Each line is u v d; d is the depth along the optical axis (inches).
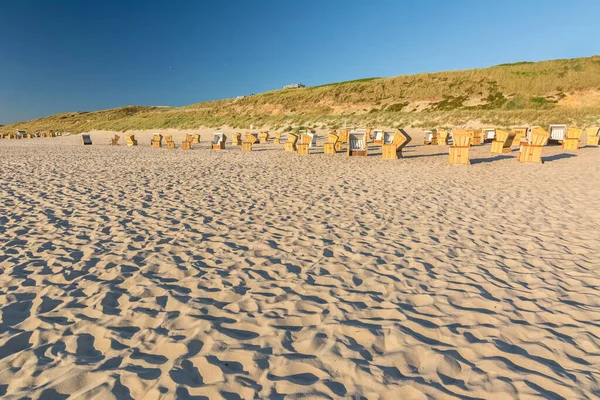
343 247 170.6
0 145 1080.2
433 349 93.8
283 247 171.0
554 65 1605.6
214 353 92.4
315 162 514.9
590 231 191.0
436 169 430.0
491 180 349.7
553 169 409.7
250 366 87.6
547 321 107.7
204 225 206.1
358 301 120.3
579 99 1318.9
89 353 92.7
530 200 264.4
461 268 146.4
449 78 1686.8
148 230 196.7
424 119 1302.9
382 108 1579.7
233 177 378.6
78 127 2487.7
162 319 108.9
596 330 102.5
